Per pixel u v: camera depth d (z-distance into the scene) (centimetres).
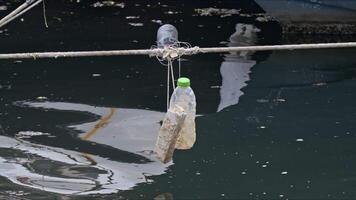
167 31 1009
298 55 1723
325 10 1828
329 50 1762
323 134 1280
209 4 2228
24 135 1263
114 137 1257
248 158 1189
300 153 1209
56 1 2223
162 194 1069
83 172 1132
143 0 2259
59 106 1390
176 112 930
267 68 1627
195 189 1084
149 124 1309
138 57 1695
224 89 1493
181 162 1172
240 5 2217
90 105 1398
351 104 1409
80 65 1631
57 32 1895
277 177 1127
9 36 1850
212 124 1320
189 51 985
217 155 1197
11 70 1593
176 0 2270
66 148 1216
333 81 1540
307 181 1117
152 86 1504
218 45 1792
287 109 1387
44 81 1523
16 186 1084
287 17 1862
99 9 2142
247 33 1912
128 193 1070
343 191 1088
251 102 1423
